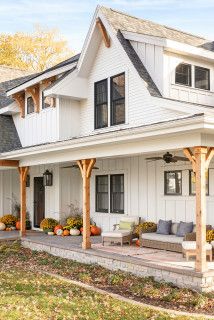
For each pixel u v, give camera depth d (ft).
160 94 41.75
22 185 53.98
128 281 32.17
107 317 22.90
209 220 39.27
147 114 42.52
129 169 48.98
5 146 59.47
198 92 44.65
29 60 100.01
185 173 42.34
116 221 50.60
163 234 40.98
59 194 57.41
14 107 62.59
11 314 22.71
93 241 46.57
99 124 49.85
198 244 29.14
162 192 44.78
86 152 40.60
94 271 36.47
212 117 26.25
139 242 42.32
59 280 32.42
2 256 44.96
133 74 43.34
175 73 43.04
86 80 51.62
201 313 24.58
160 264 32.17
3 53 97.66
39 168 62.80
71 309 24.22
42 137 56.08
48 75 53.31
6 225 63.77
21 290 28.58
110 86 47.80
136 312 23.88
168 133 29.30
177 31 52.42
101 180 54.03
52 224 56.49
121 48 44.60
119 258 35.60
